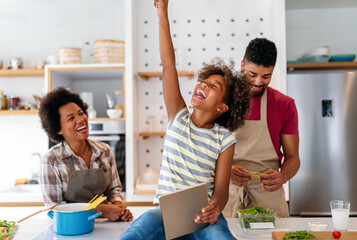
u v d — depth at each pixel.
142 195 3.06
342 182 2.99
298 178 3.01
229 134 1.28
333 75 3.00
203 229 1.11
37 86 3.62
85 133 1.67
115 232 1.29
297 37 3.54
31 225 1.42
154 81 3.46
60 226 1.24
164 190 1.24
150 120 3.34
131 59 3.11
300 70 3.45
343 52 3.53
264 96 1.82
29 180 3.43
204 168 1.24
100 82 3.55
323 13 3.54
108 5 3.61
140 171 3.45
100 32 3.60
